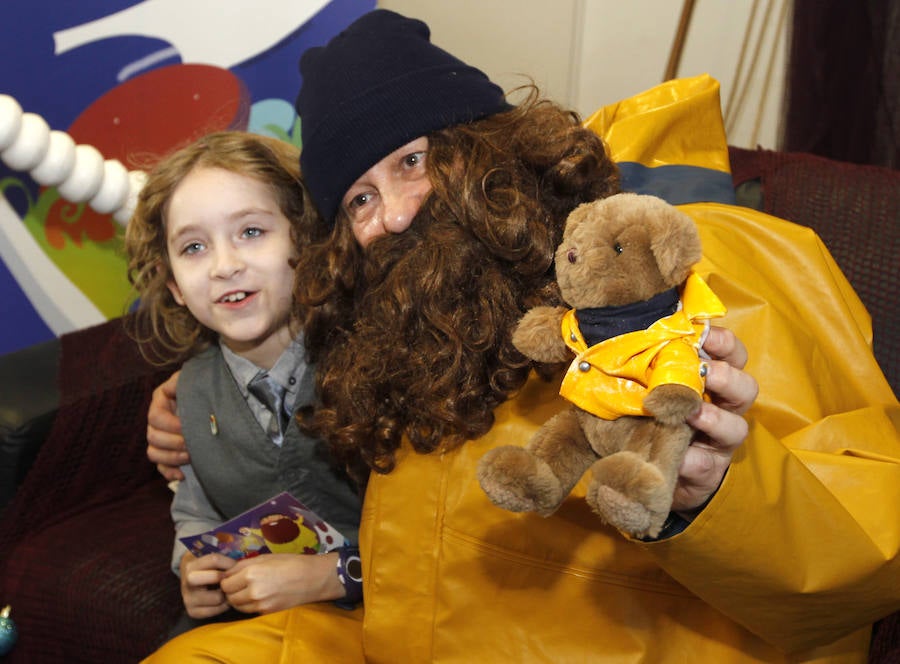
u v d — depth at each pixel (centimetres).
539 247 79
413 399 83
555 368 77
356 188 85
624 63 200
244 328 100
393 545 86
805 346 84
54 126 143
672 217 56
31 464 122
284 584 95
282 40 150
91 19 141
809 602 69
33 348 133
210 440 109
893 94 148
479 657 84
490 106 85
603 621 82
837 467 74
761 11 181
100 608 110
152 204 104
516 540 83
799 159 115
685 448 57
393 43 84
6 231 147
